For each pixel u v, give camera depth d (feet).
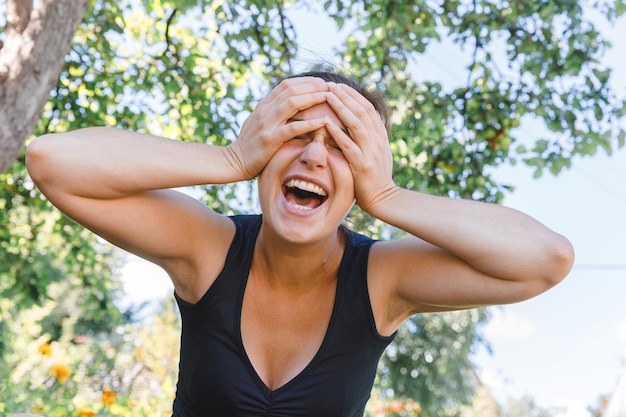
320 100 5.91
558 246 5.89
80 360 20.03
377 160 6.02
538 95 18.06
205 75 18.99
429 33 18.04
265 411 6.27
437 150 17.97
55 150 5.80
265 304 6.41
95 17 18.24
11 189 18.94
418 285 6.37
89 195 5.91
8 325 21.44
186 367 6.56
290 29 17.61
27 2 11.91
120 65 18.99
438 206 6.11
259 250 6.43
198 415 6.54
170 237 6.21
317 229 5.91
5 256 19.52
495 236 5.91
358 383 6.48
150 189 5.98
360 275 6.44
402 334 35.88
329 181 5.91
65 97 17.65
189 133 19.45
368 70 17.74
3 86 11.78
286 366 6.36
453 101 18.06
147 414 14.98
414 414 22.29
